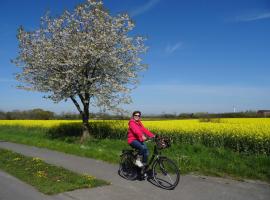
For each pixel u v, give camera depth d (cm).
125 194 835
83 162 1295
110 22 2191
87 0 2181
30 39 2222
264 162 1155
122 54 2197
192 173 1070
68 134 2636
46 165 1202
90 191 863
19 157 1409
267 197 801
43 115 5925
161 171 920
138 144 964
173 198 799
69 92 2055
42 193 855
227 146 1573
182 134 1805
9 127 3450
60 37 2170
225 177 1016
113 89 2097
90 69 2134
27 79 2189
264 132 1461
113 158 1337
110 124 2402
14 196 830
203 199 788
